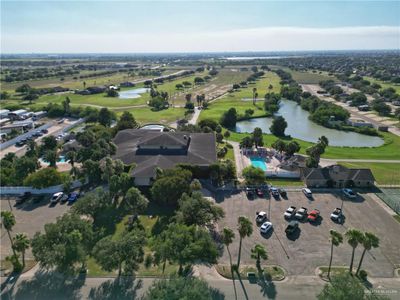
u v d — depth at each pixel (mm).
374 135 138250
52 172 79750
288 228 60125
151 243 56656
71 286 47000
